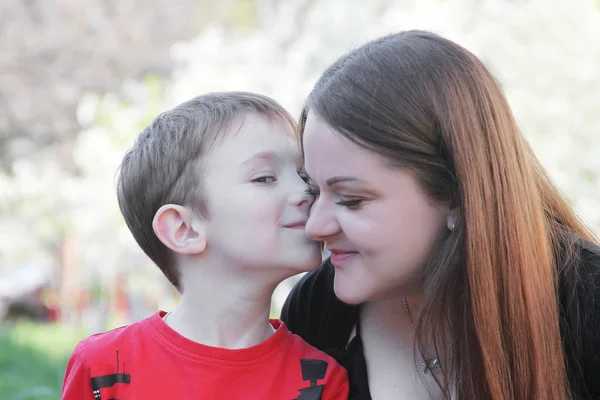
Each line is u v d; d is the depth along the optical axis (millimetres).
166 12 17406
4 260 13008
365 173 1745
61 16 16828
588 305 1827
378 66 1818
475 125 1812
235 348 1950
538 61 7230
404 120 1749
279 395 1890
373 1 8508
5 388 4762
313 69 8516
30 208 11734
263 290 1959
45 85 16203
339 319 2098
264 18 12578
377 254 1798
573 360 1848
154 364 1903
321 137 1775
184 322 1993
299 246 1939
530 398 1786
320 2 9094
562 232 1993
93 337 1999
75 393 1904
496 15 7430
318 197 1899
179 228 1975
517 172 1856
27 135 16000
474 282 1771
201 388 1867
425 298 1812
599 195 6938
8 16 16828
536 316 1797
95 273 11344
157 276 10109
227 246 1927
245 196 1915
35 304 13289
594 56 7207
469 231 1772
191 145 1968
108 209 9594
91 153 9742
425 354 1915
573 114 7086
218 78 8906
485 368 1770
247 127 1974
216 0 17000
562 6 7344
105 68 16328
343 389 1942
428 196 1790
